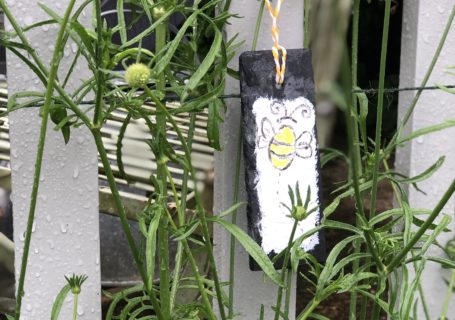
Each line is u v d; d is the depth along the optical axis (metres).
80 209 1.01
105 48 0.85
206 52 1.00
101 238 1.42
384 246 0.94
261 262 0.89
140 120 1.37
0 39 0.85
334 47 0.78
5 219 1.39
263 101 0.97
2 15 1.28
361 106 1.01
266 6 1.03
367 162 1.02
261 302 1.09
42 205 1.00
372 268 1.41
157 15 0.88
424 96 1.12
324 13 0.79
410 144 1.13
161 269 0.92
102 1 1.32
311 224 0.99
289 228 0.98
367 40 2.35
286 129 0.98
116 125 1.38
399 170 1.15
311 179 0.98
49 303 1.03
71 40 0.97
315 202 0.99
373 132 2.48
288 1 1.04
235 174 1.06
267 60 0.97
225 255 1.08
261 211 0.98
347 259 0.92
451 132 1.13
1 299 1.32
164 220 0.91
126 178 0.96
